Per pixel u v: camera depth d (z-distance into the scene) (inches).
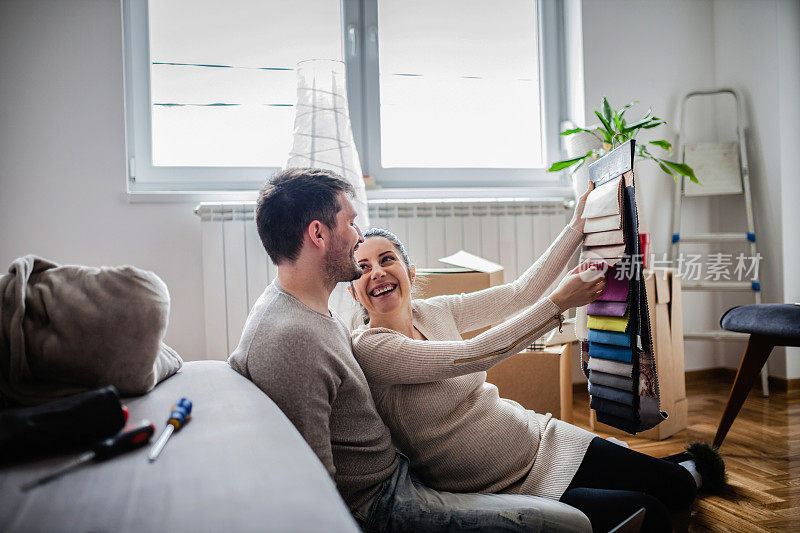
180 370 43.4
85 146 92.7
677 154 122.0
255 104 103.9
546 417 52.7
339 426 40.5
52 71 91.4
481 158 116.6
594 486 46.9
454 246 104.0
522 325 43.1
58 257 91.7
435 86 113.4
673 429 87.7
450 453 44.8
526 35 118.4
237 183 102.6
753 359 75.3
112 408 27.3
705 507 61.9
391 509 39.7
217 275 91.7
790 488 66.4
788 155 113.4
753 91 117.7
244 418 30.3
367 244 49.1
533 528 37.9
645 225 100.1
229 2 102.5
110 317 33.8
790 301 113.9
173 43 100.2
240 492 21.1
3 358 33.3
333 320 42.2
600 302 48.0
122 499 20.7
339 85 80.6
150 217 95.2
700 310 124.6
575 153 106.6
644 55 119.3
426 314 52.0
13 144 89.8
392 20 110.8
